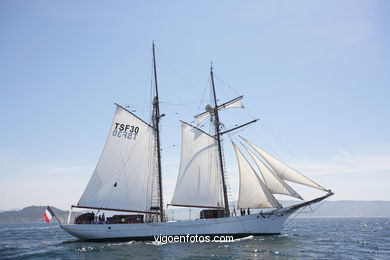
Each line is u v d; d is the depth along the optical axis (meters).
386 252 39.00
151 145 50.91
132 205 47.84
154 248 40.22
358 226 127.50
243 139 49.75
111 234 44.78
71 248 41.16
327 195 47.88
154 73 53.38
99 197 46.19
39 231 107.19
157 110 52.22
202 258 33.22
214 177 51.56
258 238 48.00
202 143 52.22
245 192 48.31
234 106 53.38
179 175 49.44
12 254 38.94
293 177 46.53
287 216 50.62
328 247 42.69
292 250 38.66
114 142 47.88
